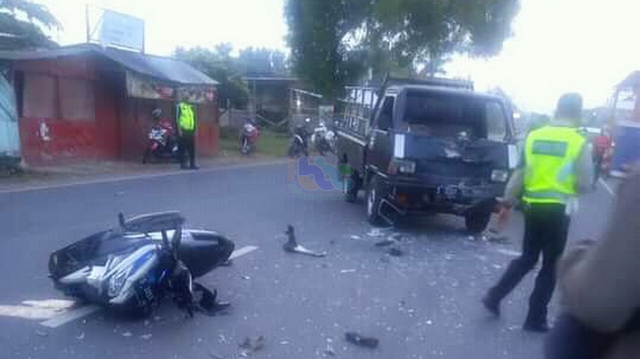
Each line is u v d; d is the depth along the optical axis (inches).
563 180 199.0
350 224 388.2
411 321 209.8
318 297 231.1
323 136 1027.9
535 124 354.0
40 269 253.9
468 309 226.2
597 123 927.0
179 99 778.8
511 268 213.2
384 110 398.3
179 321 199.3
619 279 50.5
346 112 536.1
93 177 565.3
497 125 379.6
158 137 709.3
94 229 334.0
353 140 467.2
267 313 210.8
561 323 60.0
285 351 178.1
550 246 201.5
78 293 201.6
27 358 166.9
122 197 450.6
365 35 1258.6
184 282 202.1
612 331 53.3
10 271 249.4
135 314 197.3
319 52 1258.6
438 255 312.5
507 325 210.1
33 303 212.1
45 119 617.9
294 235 323.9
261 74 1836.9
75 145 657.6
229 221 377.4
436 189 349.1
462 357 180.2
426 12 1192.2
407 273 272.7
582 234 398.3
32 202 414.0
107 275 193.3
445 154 349.1
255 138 960.3
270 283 247.1
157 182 552.7
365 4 1216.8
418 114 382.6
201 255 221.6
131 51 761.0
